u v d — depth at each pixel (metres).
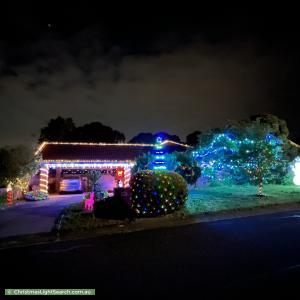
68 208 14.98
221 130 17.50
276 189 18.95
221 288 5.63
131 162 30.81
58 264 7.16
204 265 6.75
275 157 15.99
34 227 11.18
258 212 12.45
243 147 15.80
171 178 11.84
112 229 10.25
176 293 5.52
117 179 31.23
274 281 5.84
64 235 9.80
